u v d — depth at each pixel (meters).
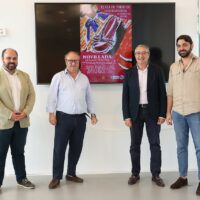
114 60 4.29
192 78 3.60
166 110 3.86
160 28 4.27
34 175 4.34
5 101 3.61
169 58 4.30
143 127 4.04
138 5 4.24
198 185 3.71
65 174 4.36
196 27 4.33
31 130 4.31
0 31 4.16
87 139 4.38
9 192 3.73
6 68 3.64
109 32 4.25
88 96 3.99
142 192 3.68
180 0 4.30
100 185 3.94
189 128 3.78
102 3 4.21
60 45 4.20
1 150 3.65
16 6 4.18
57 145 3.87
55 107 3.85
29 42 4.23
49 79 4.22
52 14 4.17
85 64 4.27
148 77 3.83
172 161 4.46
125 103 3.90
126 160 4.43
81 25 4.21
